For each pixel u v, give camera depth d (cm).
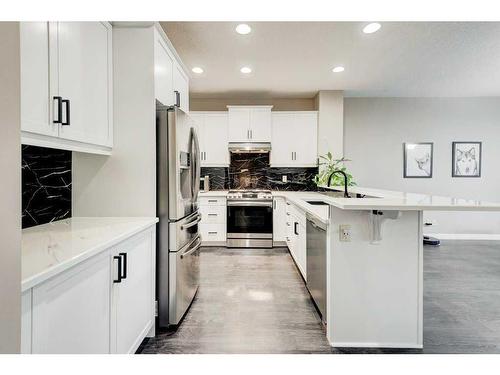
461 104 536
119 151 209
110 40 204
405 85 459
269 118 489
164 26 272
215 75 407
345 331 195
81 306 120
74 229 164
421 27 276
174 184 214
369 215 192
